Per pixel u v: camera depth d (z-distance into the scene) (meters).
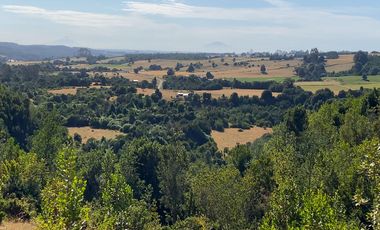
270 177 49.75
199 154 92.75
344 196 31.08
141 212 28.66
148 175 72.00
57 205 13.37
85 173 65.00
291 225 22.33
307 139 60.75
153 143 74.56
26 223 27.66
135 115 115.06
